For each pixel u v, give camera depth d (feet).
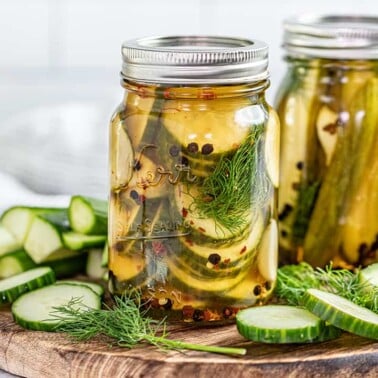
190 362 1.91
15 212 2.36
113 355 1.94
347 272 2.19
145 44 2.11
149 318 2.07
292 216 2.32
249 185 2.02
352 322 1.97
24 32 3.90
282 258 2.36
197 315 2.05
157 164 2.00
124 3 3.92
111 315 2.02
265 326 1.97
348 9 4.00
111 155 2.08
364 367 1.95
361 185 2.26
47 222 2.33
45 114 3.30
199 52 1.96
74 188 2.99
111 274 2.11
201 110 1.98
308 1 3.98
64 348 1.97
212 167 1.98
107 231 2.32
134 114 2.02
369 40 2.22
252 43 2.07
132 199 2.03
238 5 3.96
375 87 2.24
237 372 1.91
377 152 2.25
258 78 2.02
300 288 2.17
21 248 2.35
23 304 2.12
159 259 2.03
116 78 3.97
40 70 3.94
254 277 2.07
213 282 2.03
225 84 1.97
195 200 1.99
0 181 2.89
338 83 2.25
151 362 1.92
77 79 3.95
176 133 1.98
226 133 1.98
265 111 2.06
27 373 2.03
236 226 2.02
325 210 2.28
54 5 3.88
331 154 2.26
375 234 2.28
